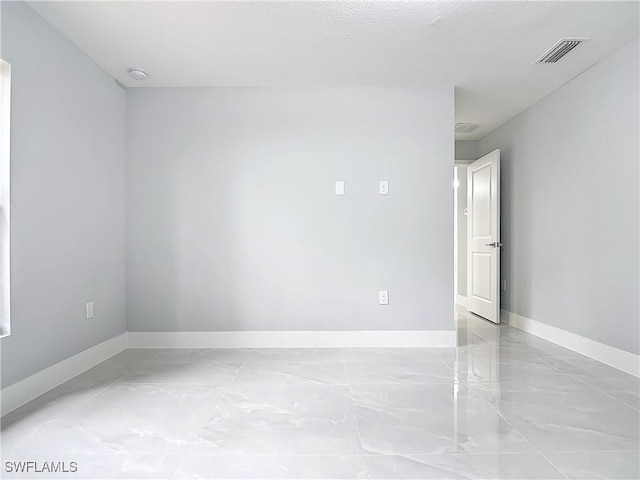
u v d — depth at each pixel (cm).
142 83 349
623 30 264
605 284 306
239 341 357
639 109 273
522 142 427
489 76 337
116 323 339
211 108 357
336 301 358
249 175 357
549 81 348
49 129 254
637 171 275
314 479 154
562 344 359
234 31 264
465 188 608
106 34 267
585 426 198
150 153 356
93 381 266
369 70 326
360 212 358
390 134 358
